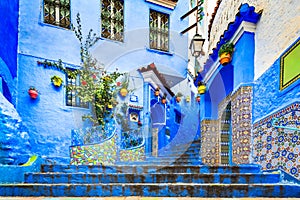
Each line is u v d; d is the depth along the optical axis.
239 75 5.50
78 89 8.06
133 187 3.72
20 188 3.72
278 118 4.12
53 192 3.72
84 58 8.42
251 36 5.32
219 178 4.16
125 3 9.79
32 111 7.20
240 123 5.31
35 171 4.98
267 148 4.43
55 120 7.52
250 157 5.02
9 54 5.92
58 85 7.71
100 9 9.06
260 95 4.86
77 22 8.48
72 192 3.72
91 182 4.35
